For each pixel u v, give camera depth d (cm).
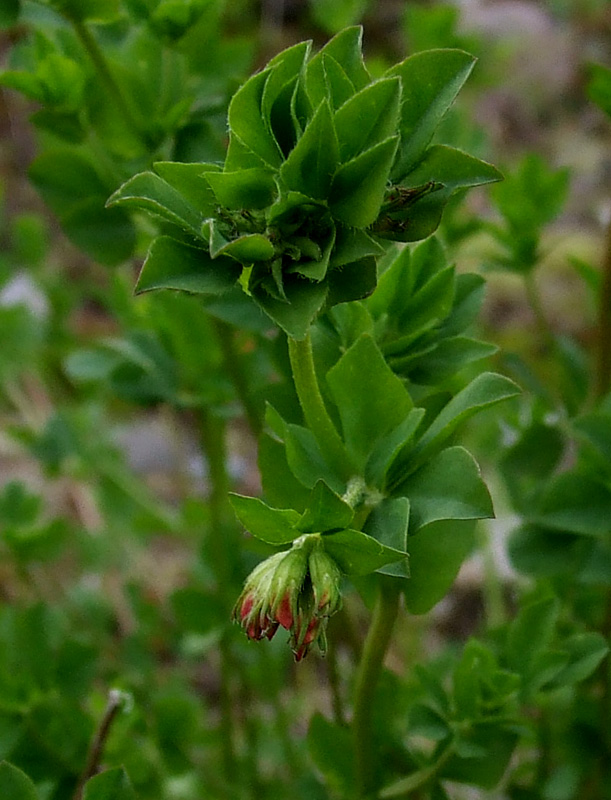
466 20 71
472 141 31
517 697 23
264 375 27
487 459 36
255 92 19
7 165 60
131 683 29
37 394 48
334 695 27
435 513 20
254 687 32
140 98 25
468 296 23
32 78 25
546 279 54
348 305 22
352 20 37
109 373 28
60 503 46
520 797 26
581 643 24
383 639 22
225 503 29
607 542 25
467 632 40
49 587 41
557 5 73
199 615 28
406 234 20
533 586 31
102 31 26
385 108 19
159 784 26
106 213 26
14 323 39
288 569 19
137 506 38
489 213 44
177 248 19
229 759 29
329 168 19
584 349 50
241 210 19
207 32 25
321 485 19
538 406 27
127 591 32
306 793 26
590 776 26
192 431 48
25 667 25
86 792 21
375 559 19
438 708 24
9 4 25
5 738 25
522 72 69
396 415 21
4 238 55
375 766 24
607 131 66
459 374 25
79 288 47
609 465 24
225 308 23
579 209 60
